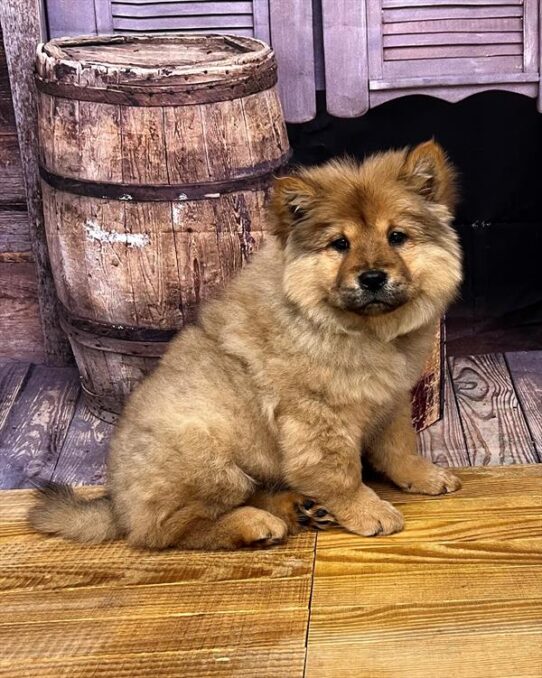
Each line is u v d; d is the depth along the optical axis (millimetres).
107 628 729
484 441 1027
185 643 703
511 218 1490
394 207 781
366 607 729
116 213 974
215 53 1020
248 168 974
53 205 1024
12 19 1134
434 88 1137
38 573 814
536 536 811
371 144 1492
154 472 817
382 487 920
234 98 955
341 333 797
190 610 744
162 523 822
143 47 1064
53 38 1158
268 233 854
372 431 874
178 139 949
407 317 810
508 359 1215
